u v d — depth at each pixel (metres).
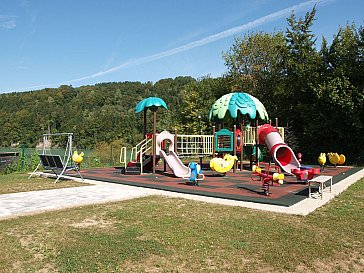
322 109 23.72
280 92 26.83
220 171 13.86
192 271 4.40
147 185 11.57
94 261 4.59
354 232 6.06
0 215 6.97
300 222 6.71
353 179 13.89
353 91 21.66
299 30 27.22
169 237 5.64
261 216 7.14
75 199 8.95
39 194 9.79
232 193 9.89
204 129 34.81
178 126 38.03
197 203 8.51
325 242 5.51
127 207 7.93
